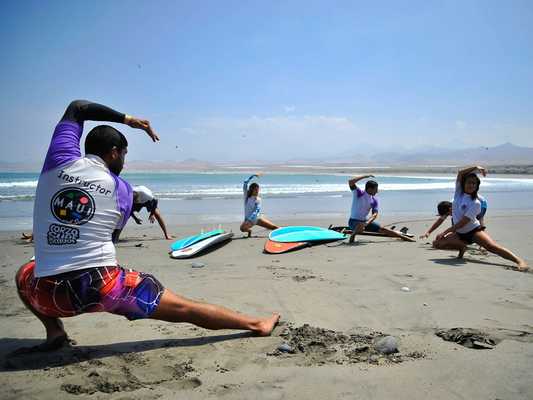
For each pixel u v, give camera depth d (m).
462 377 2.94
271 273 6.24
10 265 7.06
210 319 3.44
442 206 8.97
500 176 46.44
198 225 12.12
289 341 3.57
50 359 3.24
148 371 3.04
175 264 7.00
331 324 4.05
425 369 3.06
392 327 3.97
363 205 9.12
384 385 2.83
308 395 2.71
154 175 45.25
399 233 9.73
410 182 34.03
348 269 6.49
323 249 8.38
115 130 3.27
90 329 3.90
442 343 3.56
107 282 2.98
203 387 2.81
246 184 10.30
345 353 3.35
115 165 3.29
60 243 2.95
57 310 3.00
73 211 2.97
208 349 3.43
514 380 2.89
